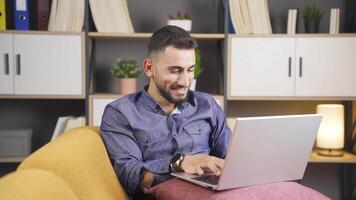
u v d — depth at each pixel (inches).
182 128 56.9
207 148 59.4
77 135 47.1
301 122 43.8
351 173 103.4
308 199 42.9
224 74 91.4
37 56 88.2
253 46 90.7
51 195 29.4
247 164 41.9
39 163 35.5
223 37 90.7
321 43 91.0
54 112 101.2
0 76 87.9
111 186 46.7
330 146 93.1
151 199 53.6
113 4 90.2
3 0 88.5
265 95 91.6
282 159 45.1
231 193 42.0
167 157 52.6
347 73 91.2
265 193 42.8
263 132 41.1
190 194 43.4
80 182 38.2
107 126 54.3
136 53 101.8
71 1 88.7
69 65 88.7
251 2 91.2
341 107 93.6
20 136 91.8
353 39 90.7
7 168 100.1
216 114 60.8
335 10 92.0
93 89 98.9
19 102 100.7
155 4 100.6
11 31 87.4
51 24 88.7
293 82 91.4
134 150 53.3
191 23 96.7
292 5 101.5
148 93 56.8
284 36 90.7
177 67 51.8
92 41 97.3
